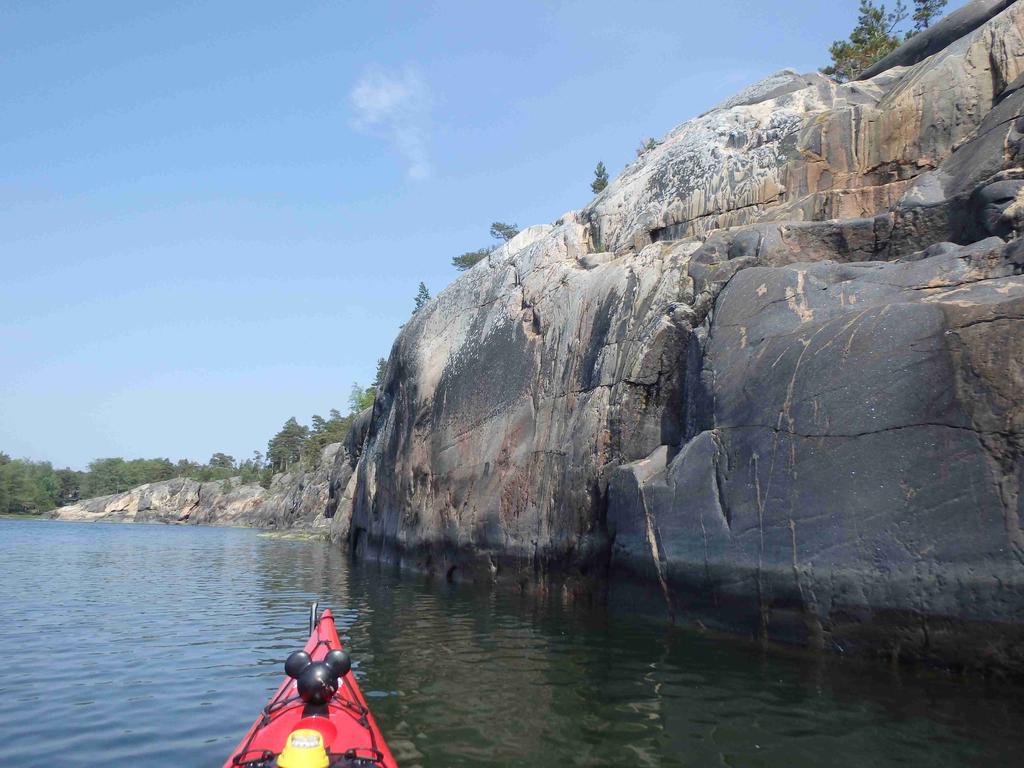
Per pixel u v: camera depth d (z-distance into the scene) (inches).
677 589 403.5
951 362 297.3
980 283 328.2
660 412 482.3
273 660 372.5
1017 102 420.5
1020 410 271.0
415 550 800.9
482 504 657.0
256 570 873.5
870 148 510.0
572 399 573.6
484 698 282.5
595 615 469.1
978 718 242.8
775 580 340.5
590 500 513.7
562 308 634.2
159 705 290.4
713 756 218.8
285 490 2982.3
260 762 181.3
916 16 1181.1
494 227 2190.0
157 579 770.8
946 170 443.8
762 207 547.8
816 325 364.8
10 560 1022.4
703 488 389.7
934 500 288.5
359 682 307.6
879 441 311.9
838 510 318.7
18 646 407.8
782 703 263.3
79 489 5012.3
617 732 241.6
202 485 3863.2
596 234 677.9
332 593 621.0
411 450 837.8
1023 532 261.1
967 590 273.1
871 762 211.2
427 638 402.0
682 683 294.2
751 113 609.6
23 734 255.6
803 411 345.1
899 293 362.6
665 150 677.9
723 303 428.8
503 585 613.9
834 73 1175.6
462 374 751.1
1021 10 466.0
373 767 182.2
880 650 303.6
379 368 2797.7
